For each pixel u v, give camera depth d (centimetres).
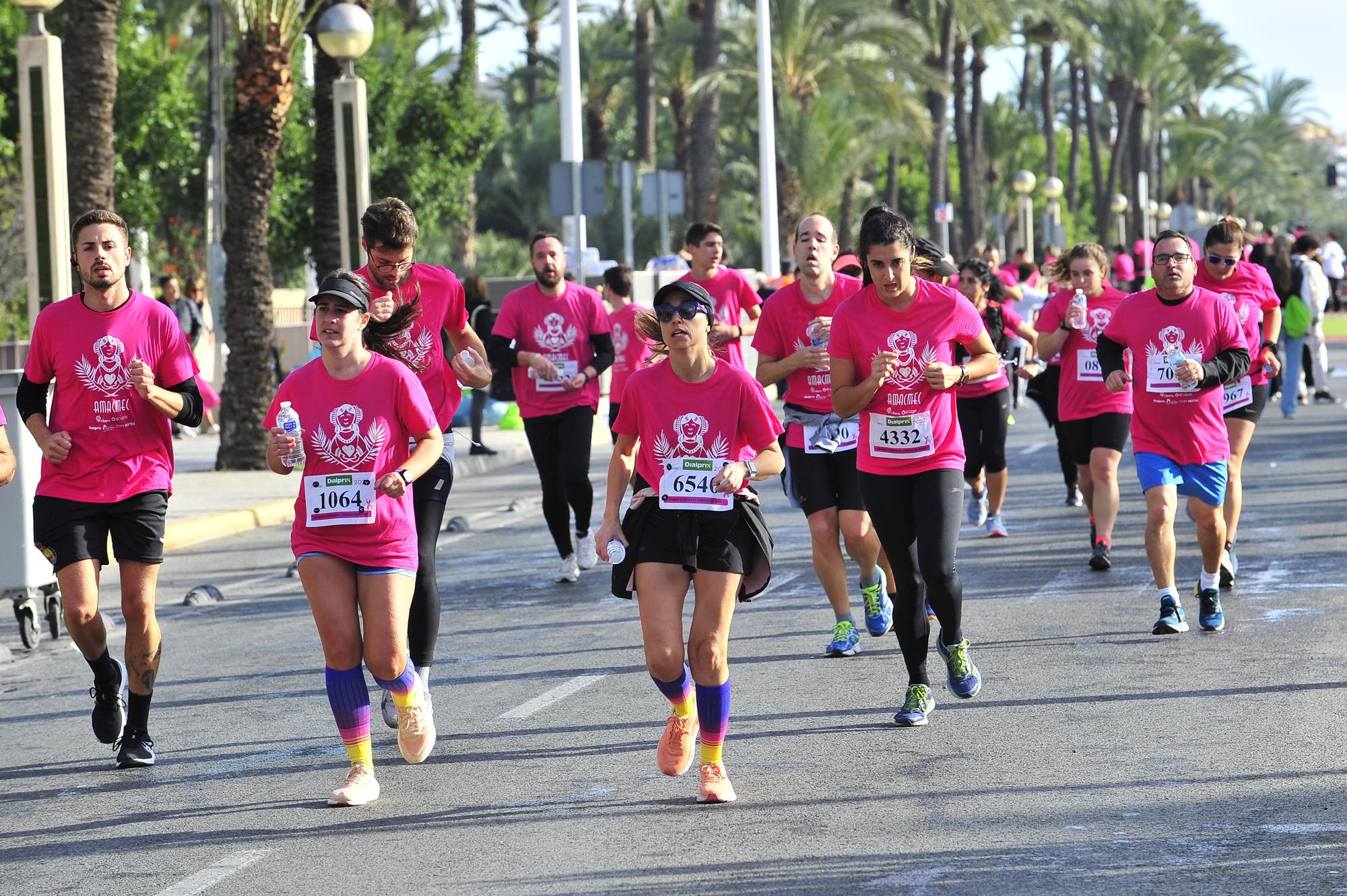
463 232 7894
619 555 1070
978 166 9562
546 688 1441
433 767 1188
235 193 3459
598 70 9062
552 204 3797
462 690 1449
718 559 1049
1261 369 1786
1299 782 1057
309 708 1416
